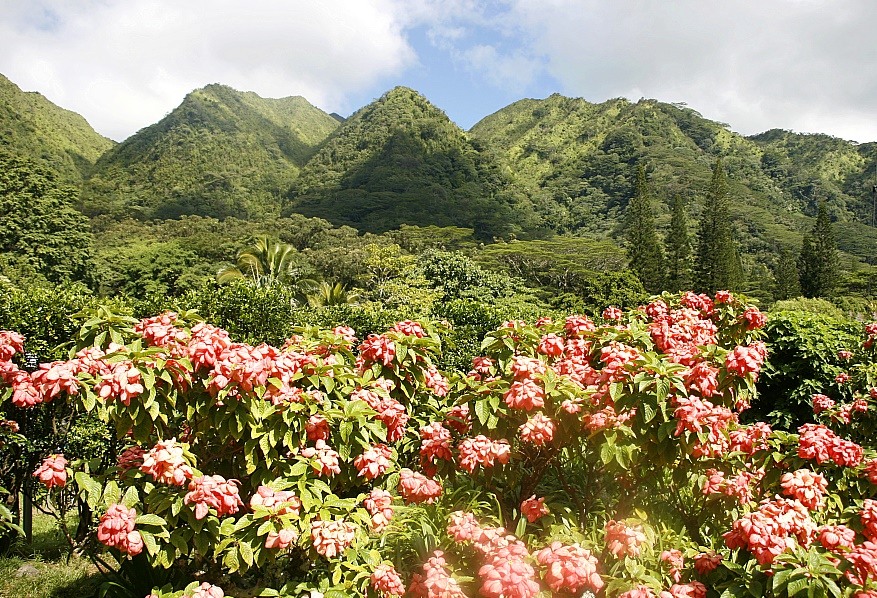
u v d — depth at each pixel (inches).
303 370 108.4
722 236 1302.9
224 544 84.3
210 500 83.5
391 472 106.0
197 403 93.5
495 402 105.4
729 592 80.5
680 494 118.4
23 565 144.5
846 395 221.8
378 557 90.1
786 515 82.4
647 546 91.8
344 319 421.1
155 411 87.6
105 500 87.7
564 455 122.8
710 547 97.0
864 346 219.0
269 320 345.7
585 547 91.5
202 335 97.7
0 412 144.1
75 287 222.8
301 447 99.4
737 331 161.0
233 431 92.5
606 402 98.9
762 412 244.5
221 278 904.3
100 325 106.8
